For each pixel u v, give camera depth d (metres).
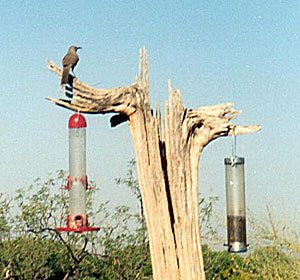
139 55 5.35
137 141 5.27
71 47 5.06
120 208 8.95
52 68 5.10
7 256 8.06
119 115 5.46
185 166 5.45
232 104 5.65
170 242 5.23
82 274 8.64
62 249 8.57
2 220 8.32
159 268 5.20
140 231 8.92
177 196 5.36
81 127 5.68
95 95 5.15
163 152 5.49
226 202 5.91
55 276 8.30
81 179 5.68
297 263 9.78
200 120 5.59
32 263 8.15
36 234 8.33
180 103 5.48
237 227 5.83
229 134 5.68
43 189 8.59
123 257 8.87
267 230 9.79
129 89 5.25
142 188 5.26
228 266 10.22
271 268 9.93
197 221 5.46
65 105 5.12
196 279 5.32
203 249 9.98
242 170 5.84
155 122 5.37
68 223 5.70
